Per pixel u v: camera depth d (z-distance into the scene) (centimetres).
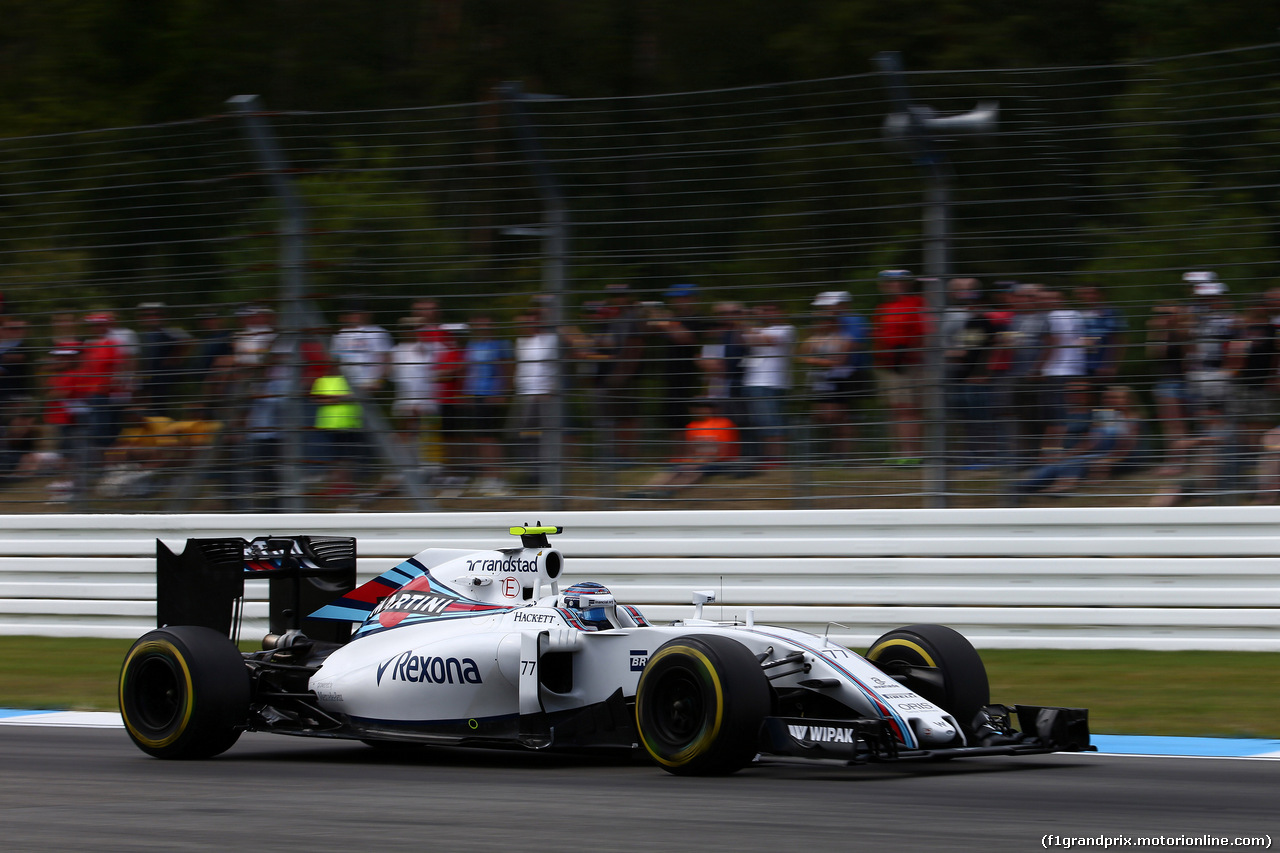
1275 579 3048
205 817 1830
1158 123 3309
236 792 2048
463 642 2370
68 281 4003
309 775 2239
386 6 7694
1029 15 6100
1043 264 3406
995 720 2192
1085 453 3278
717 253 3541
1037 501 3291
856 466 3412
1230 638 3094
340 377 3778
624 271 3594
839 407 3428
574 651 2312
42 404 4050
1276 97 3231
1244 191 3231
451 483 3706
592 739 2236
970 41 6000
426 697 2383
